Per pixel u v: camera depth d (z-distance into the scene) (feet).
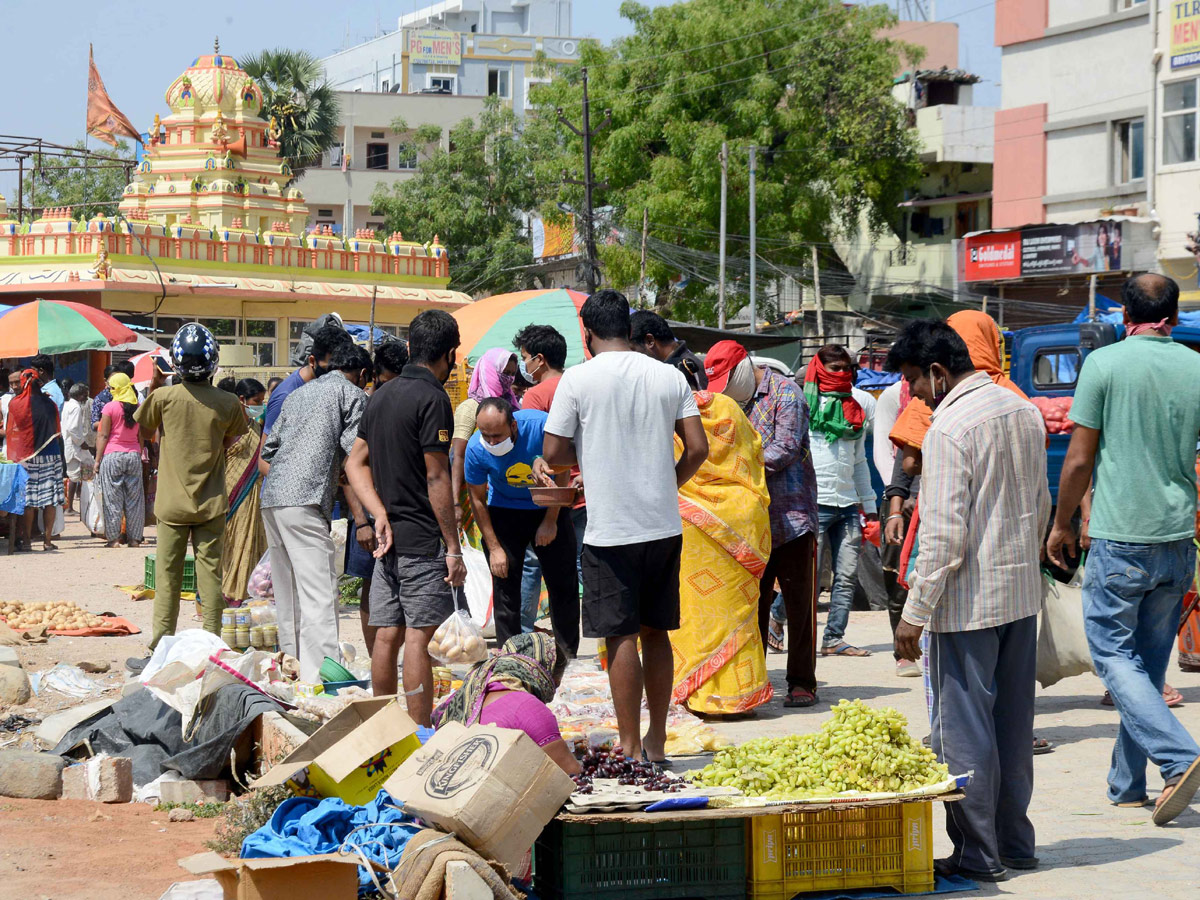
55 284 92.22
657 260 134.21
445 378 22.57
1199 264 93.50
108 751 21.45
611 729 21.97
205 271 98.32
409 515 21.43
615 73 138.62
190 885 14.56
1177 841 17.78
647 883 15.02
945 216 148.56
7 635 33.12
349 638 35.01
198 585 29.81
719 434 25.16
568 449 19.07
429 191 159.94
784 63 138.10
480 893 13.39
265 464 36.60
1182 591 19.39
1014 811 16.61
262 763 19.94
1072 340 42.16
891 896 15.55
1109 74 103.86
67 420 60.49
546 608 36.37
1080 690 28.73
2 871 15.81
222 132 108.58
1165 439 18.86
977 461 16.25
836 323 154.92
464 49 250.98
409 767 15.02
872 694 27.71
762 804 15.08
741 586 25.13
